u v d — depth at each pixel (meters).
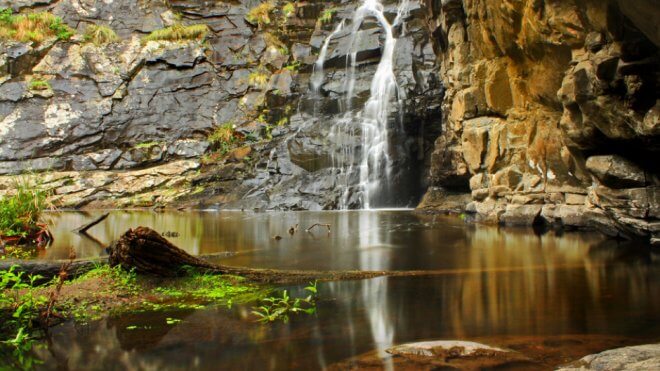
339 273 6.23
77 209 18.55
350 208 18.02
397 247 8.78
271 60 23.61
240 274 5.92
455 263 7.07
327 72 21.92
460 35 14.24
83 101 21.67
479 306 4.59
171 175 20.09
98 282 5.28
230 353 3.43
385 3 22.06
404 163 18.92
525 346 3.44
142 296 5.04
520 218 11.71
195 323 4.15
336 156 18.89
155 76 22.72
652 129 7.06
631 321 4.03
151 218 14.92
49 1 23.84
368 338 3.69
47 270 5.61
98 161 20.70
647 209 8.39
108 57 22.67
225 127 21.94
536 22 9.84
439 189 16.45
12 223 9.25
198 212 17.22
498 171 12.64
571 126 9.13
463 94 13.62
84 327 4.10
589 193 10.13
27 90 21.17
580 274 6.11
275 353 3.40
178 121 22.31
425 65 19.56
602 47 7.56
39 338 3.83
